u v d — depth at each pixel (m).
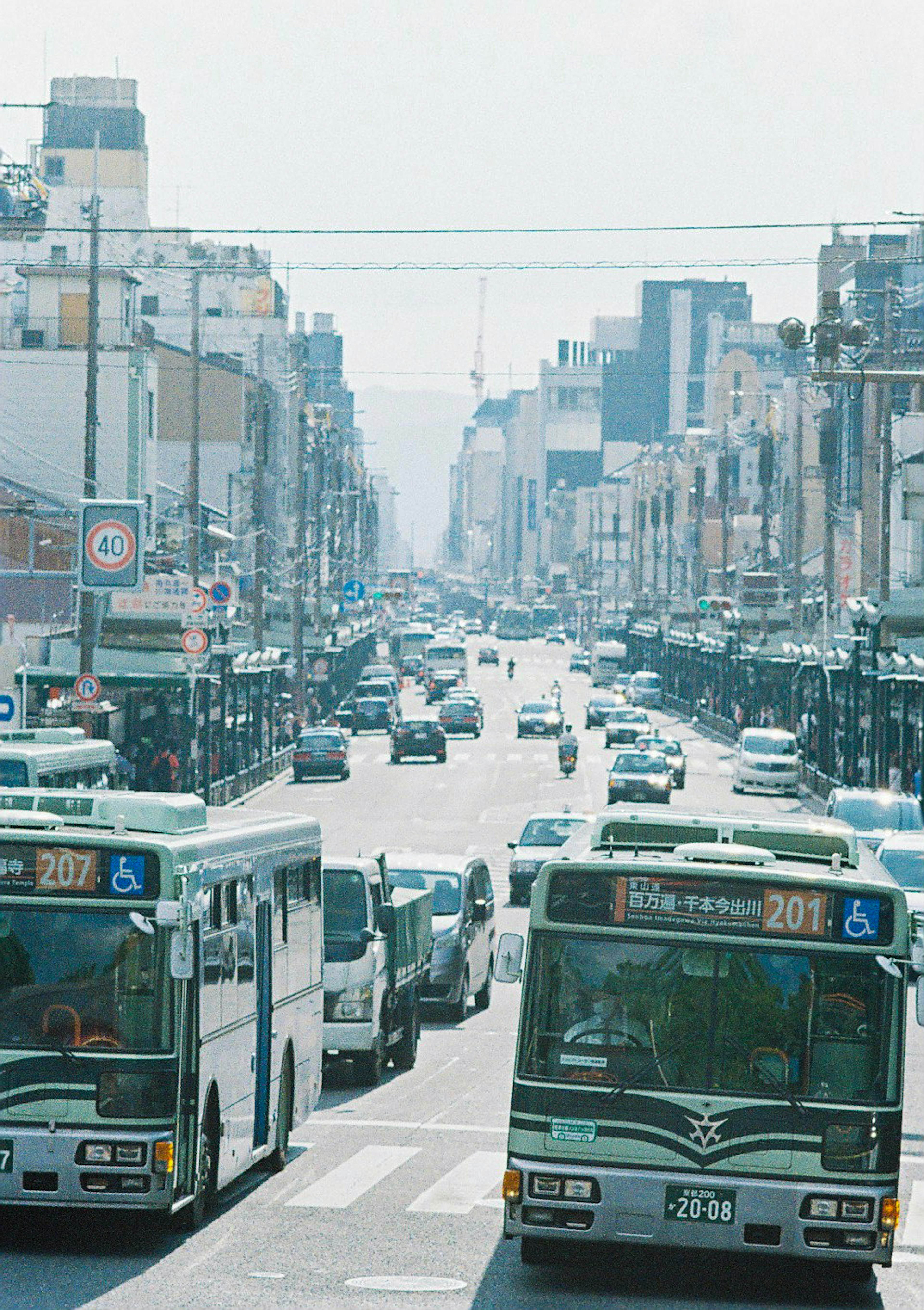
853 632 154.88
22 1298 29.00
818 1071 30.59
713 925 31.00
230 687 163.00
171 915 31.70
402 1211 36.62
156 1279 30.47
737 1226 30.28
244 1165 37.28
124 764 126.44
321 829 45.00
